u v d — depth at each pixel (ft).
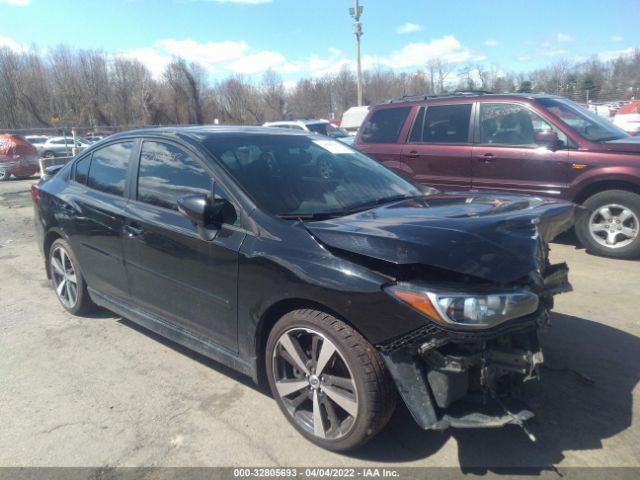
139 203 12.44
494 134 22.36
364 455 9.00
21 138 58.49
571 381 11.14
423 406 7.93
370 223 9.14
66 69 180.86
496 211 9.70
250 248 9.64
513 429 9.55
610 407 10.18
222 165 10.87
